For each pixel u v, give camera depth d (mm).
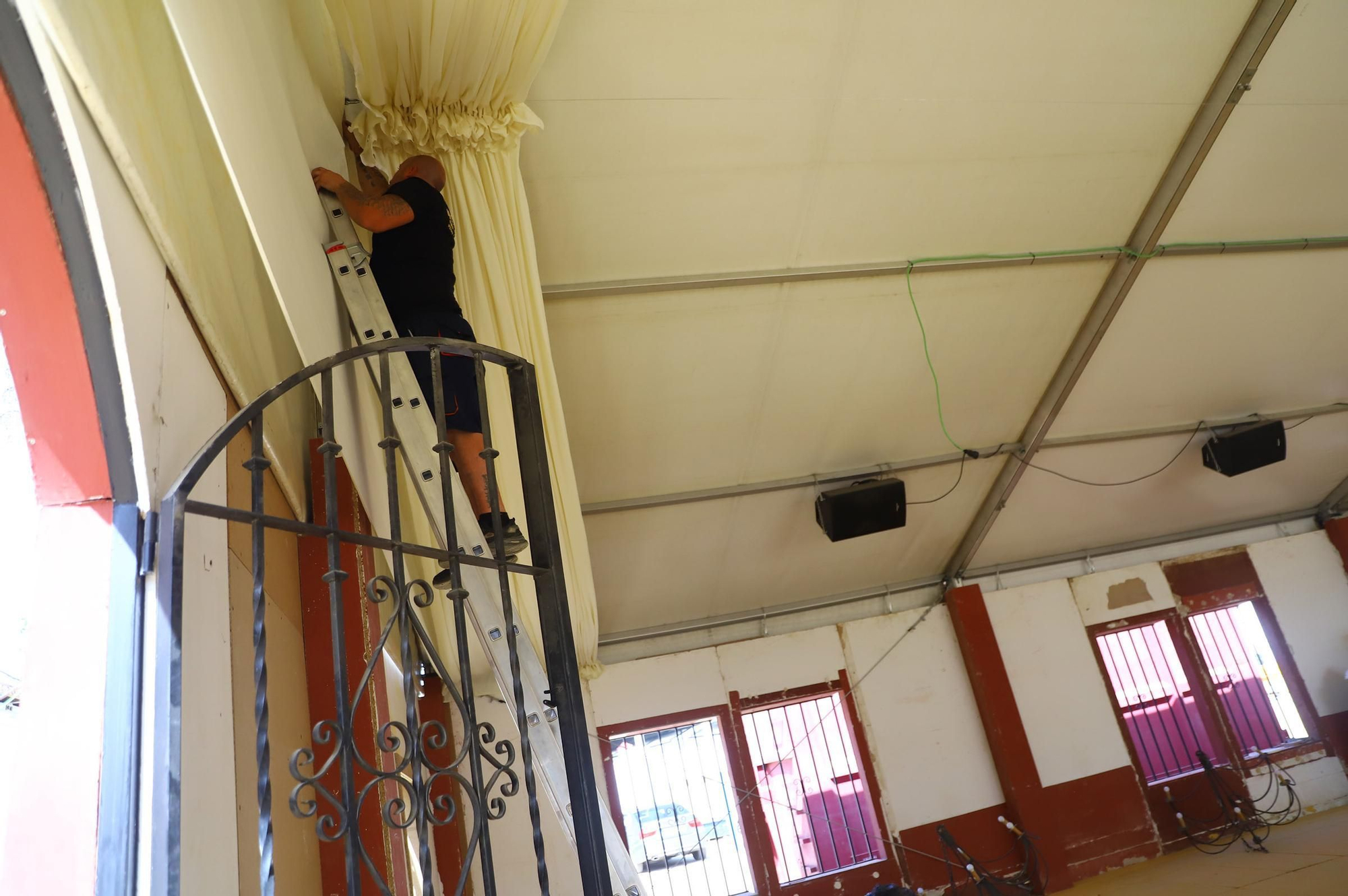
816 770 6621
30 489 1341
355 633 2270
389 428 1482
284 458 1967
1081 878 6555
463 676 1446
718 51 3793
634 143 3977
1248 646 7723
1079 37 4176
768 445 5480
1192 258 5262
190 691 1185
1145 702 7336
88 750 1018
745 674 6637
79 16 1031
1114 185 4820
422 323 2371
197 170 1556
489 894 1327
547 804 5188
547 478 1745
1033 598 7250
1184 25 4281
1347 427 7086
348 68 3139
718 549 6059
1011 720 6832
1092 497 6875
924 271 4828
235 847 1331
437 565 2889
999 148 4477
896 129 4246
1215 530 7777
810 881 6250
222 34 1497
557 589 1682
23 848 977
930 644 7031
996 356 5465
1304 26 4395
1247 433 6449
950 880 6418
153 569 1103
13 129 965
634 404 4922
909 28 3920
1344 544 7836
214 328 1483
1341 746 7375
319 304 1997
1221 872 6016
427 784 1302
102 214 1054
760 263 4559
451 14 2871
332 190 2365
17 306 1026
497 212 3271
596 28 3598
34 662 1032
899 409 5586
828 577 6742
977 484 6383
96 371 1063
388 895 1163
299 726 1931
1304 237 5402
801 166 4258
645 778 6316
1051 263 5043
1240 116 4688
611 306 4461
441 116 3172
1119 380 5898
